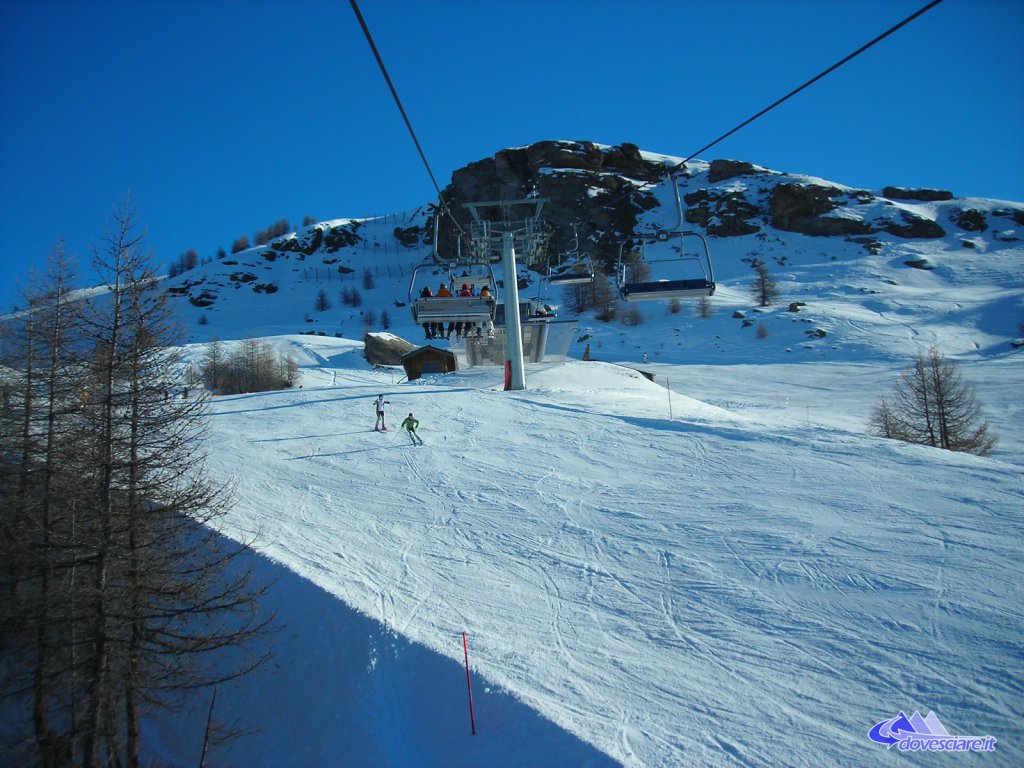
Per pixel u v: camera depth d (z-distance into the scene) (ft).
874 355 206.28
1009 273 320.91
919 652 29.40
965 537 38.93
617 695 29.17
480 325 106.01
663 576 39.83
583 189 438.40
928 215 430.61
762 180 477.36
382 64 30.83
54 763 35.78
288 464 69.62
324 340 257.75
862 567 37.14
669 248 409.28
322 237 620.90
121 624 36.40
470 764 27.20
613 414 82.58
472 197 488.85
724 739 25.86
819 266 363.15
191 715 38.55
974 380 158.10
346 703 32.86
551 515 51.39
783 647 31.37
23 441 41.29
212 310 447.42
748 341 239.71
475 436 77.36
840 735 25.41
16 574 38.78
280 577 42.60
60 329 41.37
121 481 36.99
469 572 42.80
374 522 52.54
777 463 57.57
